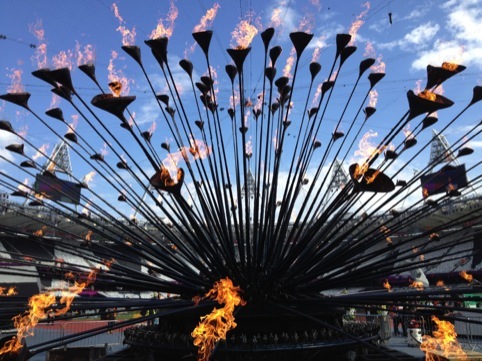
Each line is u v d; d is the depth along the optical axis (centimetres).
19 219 3366
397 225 437
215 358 398
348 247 438
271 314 417
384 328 1355
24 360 275
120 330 1470
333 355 448
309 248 448
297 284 434
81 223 447
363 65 427
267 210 419
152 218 459
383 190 327
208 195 437
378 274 444
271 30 422
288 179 440
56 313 343
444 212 3388
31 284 1750
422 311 361
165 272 460
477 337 1204
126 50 389
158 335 437
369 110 469
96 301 425
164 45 385
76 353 1020
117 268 483
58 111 399
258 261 419
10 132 394
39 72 352
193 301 417
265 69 454
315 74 450
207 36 405
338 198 394
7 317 324
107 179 441
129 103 346
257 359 395
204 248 418
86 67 371
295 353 408
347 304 407
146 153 370
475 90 355
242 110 418
